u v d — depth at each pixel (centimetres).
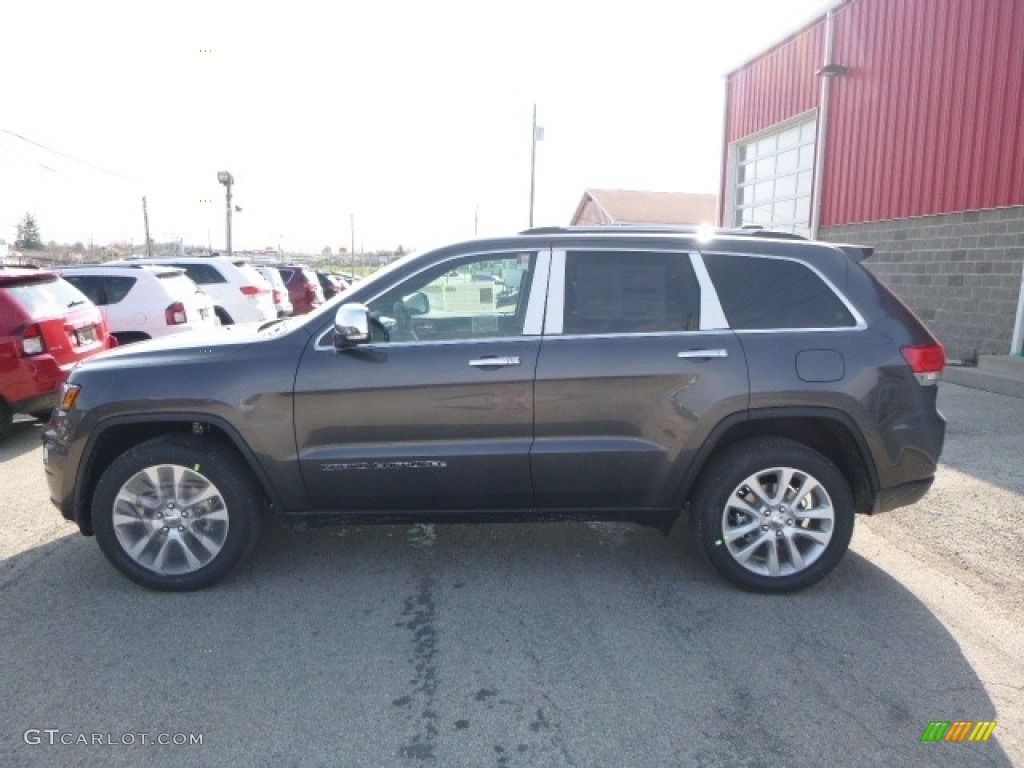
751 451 377
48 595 383
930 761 259
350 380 375
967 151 970
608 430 379
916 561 425
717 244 393
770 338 378
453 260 390
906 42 1070
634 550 442
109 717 283
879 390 374
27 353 665
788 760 260
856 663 320
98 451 391
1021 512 496
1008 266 917
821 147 1281
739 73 1603
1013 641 338
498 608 370
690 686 304
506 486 386
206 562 385
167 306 955
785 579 381
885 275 1138
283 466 379
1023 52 879
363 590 389
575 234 396
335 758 262
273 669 315
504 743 270
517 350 377
